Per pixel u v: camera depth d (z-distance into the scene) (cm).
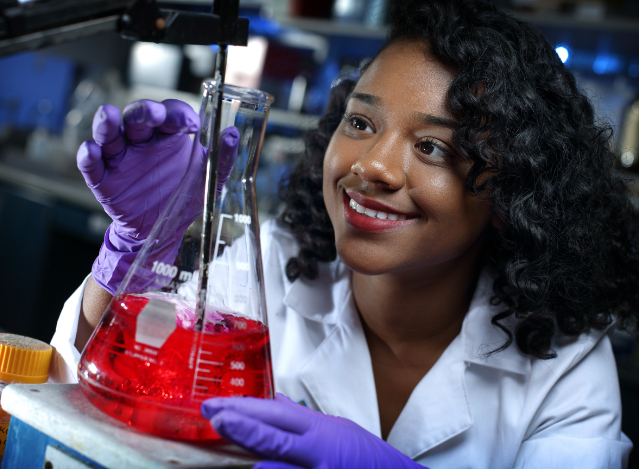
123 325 56
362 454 62
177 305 58
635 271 113
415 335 107
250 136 61
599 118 107
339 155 87
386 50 88
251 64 342
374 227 83
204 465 49
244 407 53
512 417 99
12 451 59
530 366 101
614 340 211
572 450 92
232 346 56
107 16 52
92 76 429
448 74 82
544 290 94
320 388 105
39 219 328
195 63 393
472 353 101
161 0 298
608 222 106
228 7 56
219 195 61
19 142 421
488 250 103
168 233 60
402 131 82
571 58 289
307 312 112
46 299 330
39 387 60
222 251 61
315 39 355
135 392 53
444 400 100
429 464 100
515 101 85
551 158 93
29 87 446
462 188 83
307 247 114
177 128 62
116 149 65
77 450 51
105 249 79
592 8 249
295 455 56
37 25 48
